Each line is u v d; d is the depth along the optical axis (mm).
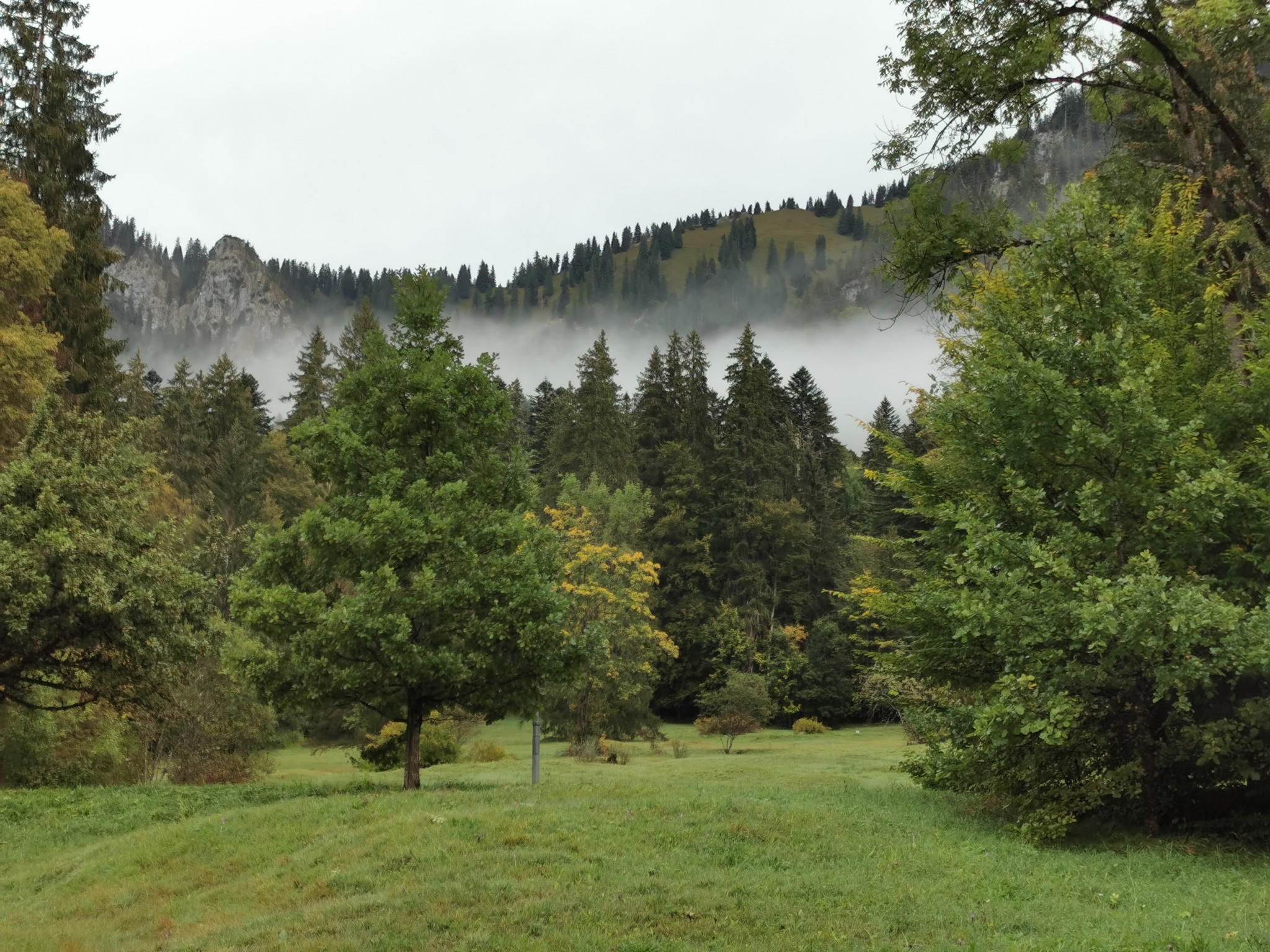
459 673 16031
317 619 16094
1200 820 13266
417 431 18172
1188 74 16172
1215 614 10727
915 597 13992
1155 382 13469
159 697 21938
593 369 68438
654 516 64812
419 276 18797
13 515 18438
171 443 64875
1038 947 7637
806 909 8812
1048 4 16250
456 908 8914
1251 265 16281
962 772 13672
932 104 17266
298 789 17719
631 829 11492
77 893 11727
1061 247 13977
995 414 13734
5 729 24234
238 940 8734
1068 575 11867
